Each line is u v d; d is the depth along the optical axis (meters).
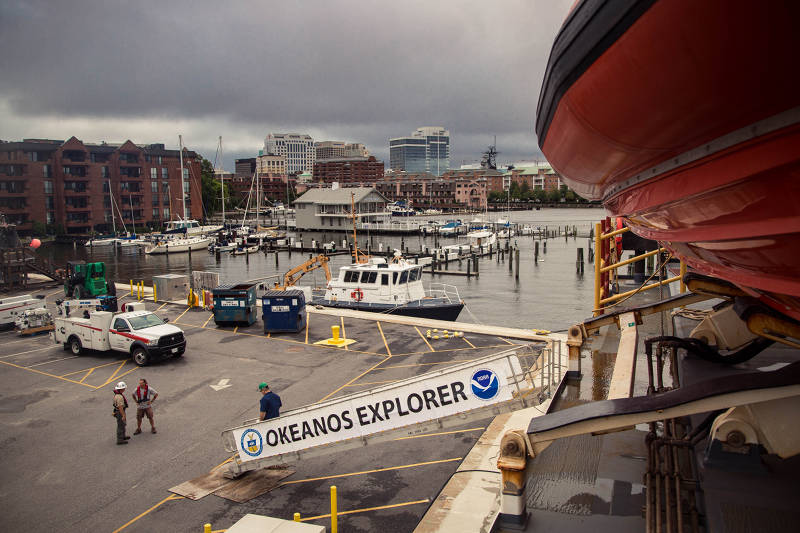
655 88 3.82
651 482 7.26
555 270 65.19
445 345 20.83
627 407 6.50
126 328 19.77
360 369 18.22
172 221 109.06
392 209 166.38
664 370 12.87
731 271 5.54
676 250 6.82
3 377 18.34
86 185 103.00
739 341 9.70
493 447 12.05
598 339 16.22
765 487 6.21
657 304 11.04
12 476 11.54
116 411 12.94
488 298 48.03
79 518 9.91
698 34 3.27
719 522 5.67
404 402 9.91
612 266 15.70
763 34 3.11
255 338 22.83
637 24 3.52
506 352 9.23
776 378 5.61
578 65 4.30
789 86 3.39
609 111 4.37
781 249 4.46
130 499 10.55
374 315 26.58
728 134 4.02
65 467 11.89
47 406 15.58
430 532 8.90
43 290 39.91
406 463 11.71
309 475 11.38
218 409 15.06
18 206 97.00
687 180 4.66
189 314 28.06
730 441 6.47
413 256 76.19
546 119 5.82
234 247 90.25
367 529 9.25
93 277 31.67
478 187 196.00
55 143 104.12
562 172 6.84
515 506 7.23
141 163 110.44
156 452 12.56
